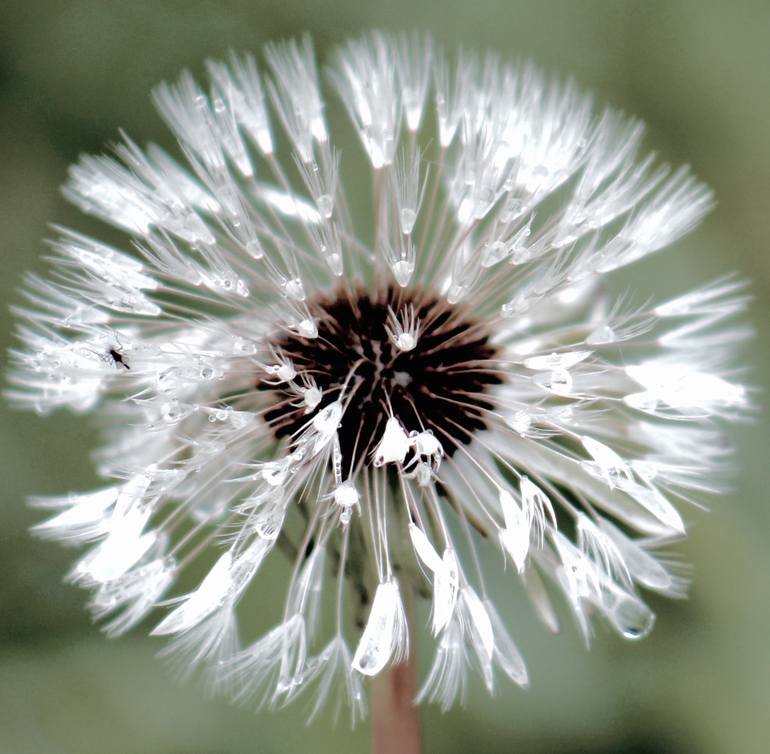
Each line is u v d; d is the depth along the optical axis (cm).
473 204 17
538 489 16
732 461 19
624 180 17
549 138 17
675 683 19
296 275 17
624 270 19
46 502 17
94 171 17
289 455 16
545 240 17
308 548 17
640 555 17
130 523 16
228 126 17
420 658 19
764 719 18
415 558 17
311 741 19
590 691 19
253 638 19
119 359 16
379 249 17
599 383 17
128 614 16
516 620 19
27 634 19
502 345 17
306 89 17
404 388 17
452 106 17
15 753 19
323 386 17
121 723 19
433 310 17
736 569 19
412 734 17
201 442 16
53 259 16
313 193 17
